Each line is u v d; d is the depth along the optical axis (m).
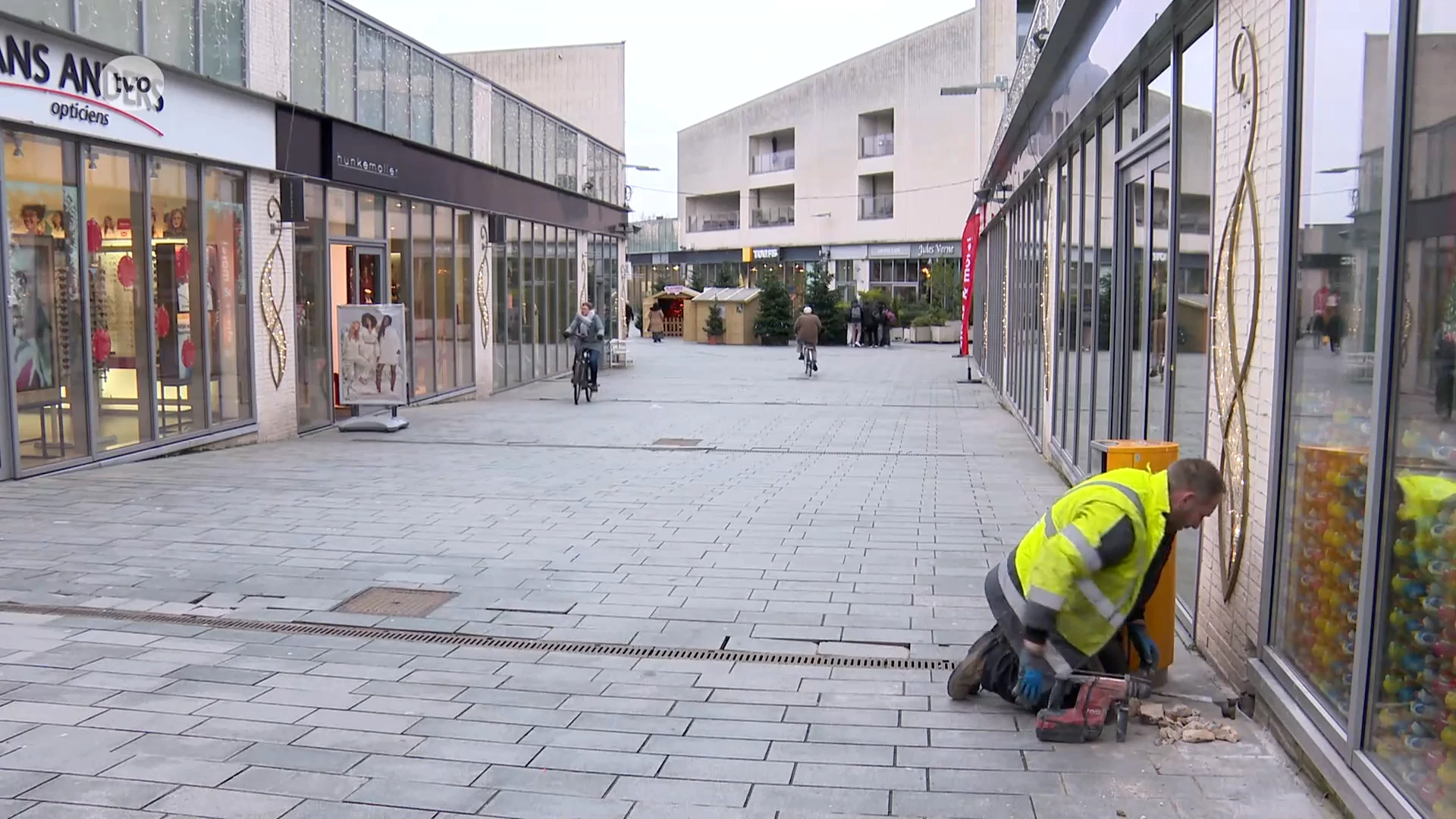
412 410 17.08
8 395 9.53
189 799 3.77
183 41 11.36
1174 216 6.28
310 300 14.26
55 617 5.90
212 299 12.24
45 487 9.51
